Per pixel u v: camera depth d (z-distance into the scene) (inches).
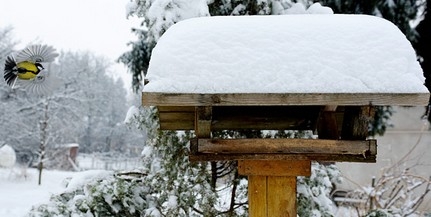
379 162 403.2
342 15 88.3
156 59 80.0
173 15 152.1
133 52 215.2
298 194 154.5
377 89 77.2
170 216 144.6
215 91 77.2
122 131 1382.9
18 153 884.6
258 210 97.1
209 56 80.3
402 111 407.5
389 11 215.3
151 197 157.0
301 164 96.8
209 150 87.3
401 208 214.7
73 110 945.5
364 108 86.3
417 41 240.1
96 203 148.1
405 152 403.2
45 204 147.9
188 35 82.7
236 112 120.6
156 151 161.8
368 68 79.1
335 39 82.4
